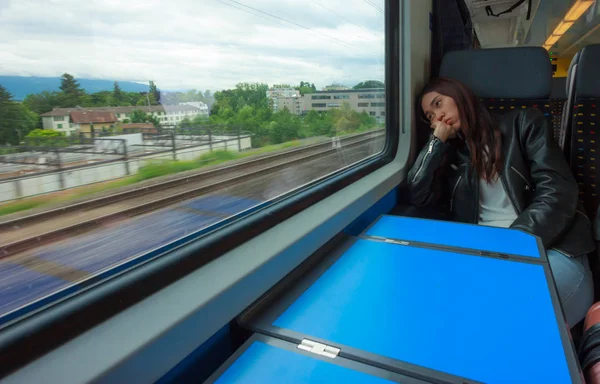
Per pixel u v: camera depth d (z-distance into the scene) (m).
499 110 1.91
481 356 0.57
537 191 1.54
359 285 0.82
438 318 0.68
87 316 0.60
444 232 1.13
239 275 0.76
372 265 0.92
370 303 0.74
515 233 1.10
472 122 1.65
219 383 0.54
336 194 1.37
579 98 1.66
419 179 1.76
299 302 0.76
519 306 0.70
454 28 2.52
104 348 0.55
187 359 0.66
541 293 0.75
